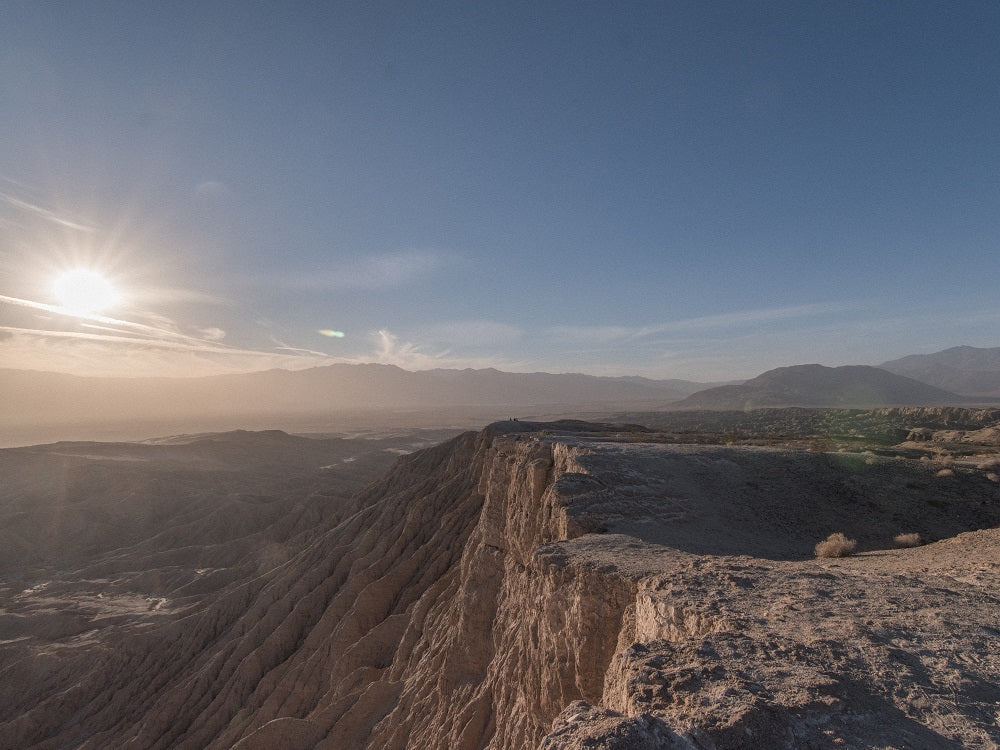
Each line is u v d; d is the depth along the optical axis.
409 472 69.12
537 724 12.27
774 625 7.03
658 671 5.77
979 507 20.08
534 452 26.05
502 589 23.67
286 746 27.34
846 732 4.44
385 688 28.52
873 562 12.66
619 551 12.38
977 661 5.86
